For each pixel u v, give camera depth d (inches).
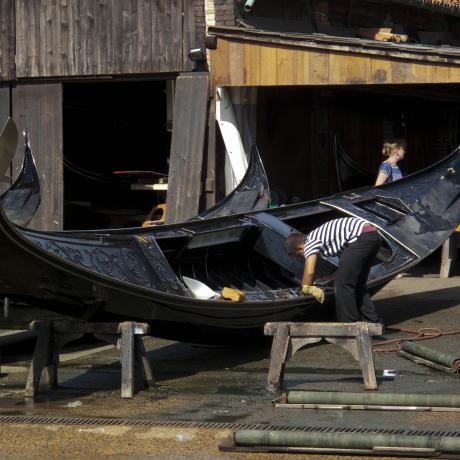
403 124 1185.4
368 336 496.1
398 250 675.4
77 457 387.5
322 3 1008.2
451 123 1245.7
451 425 421.4
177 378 544.1
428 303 771.4
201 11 868.6
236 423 431.2
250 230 668.1
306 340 502.9
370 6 1074.7
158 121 1144.2
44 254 472.7
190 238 618.5
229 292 561.6
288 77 826.8
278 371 501.0
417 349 558.6
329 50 809.5
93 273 492.1
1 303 557.9
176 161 868.0
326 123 1063.0
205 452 391.2
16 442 408.2
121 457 386.3
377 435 387.2
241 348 637.3
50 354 514.9
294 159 1013.8
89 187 1024.2
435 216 713.0
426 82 779.4
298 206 705.6
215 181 869.2
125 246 552.4
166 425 430.3
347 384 512.1
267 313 585.3
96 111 1163.3
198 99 863.7
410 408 448.1
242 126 873.5
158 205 944.9
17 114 932.0
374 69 795.4
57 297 505.7
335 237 591.2
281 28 935.7
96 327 506.6
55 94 920.3
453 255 906.7
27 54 923.4
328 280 636.1
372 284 639.1
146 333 499.5
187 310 537.3
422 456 379.9
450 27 1238.9
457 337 637.3
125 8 892.0
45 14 917.2
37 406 479.2
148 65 886.4
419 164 1212.5
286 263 652.7
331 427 421.4
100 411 465.1
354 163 932.6
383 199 722.2
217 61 853.8
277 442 390.3
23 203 605.3
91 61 904.9
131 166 1156.5
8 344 653.3
